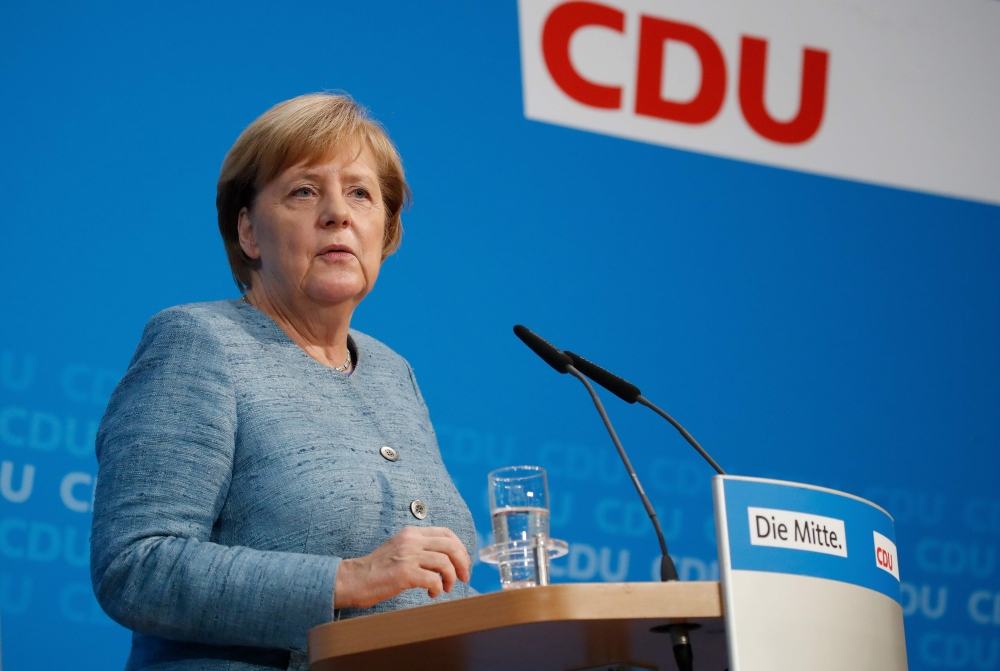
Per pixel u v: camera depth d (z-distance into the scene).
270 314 5.34
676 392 10.04
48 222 8.12
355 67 9.59
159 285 8.41
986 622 10.48
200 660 4.33
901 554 10.41
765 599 3.53
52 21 8.48
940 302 11.33
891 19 11.81
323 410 4.89
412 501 4.81
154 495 4.35
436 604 3.55
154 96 8.74
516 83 10.16
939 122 11.78
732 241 10.66
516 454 9.28
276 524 4.49
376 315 9.09
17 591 7.37
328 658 3.67
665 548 4.07
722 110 10.92
